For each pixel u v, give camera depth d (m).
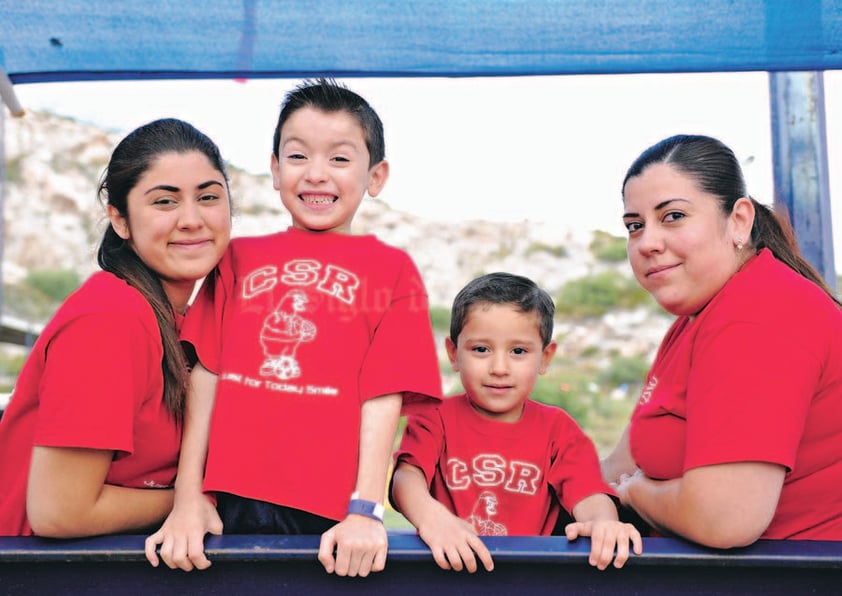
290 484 1.76
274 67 2.31
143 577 1.54
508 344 2.11
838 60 2.22
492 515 2.07
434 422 2.12
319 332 1.84
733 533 1.55
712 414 1.62
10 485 1.77
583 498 1.99
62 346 1.63
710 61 2.25
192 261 1.86
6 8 2.09
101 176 1.95
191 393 1.86
